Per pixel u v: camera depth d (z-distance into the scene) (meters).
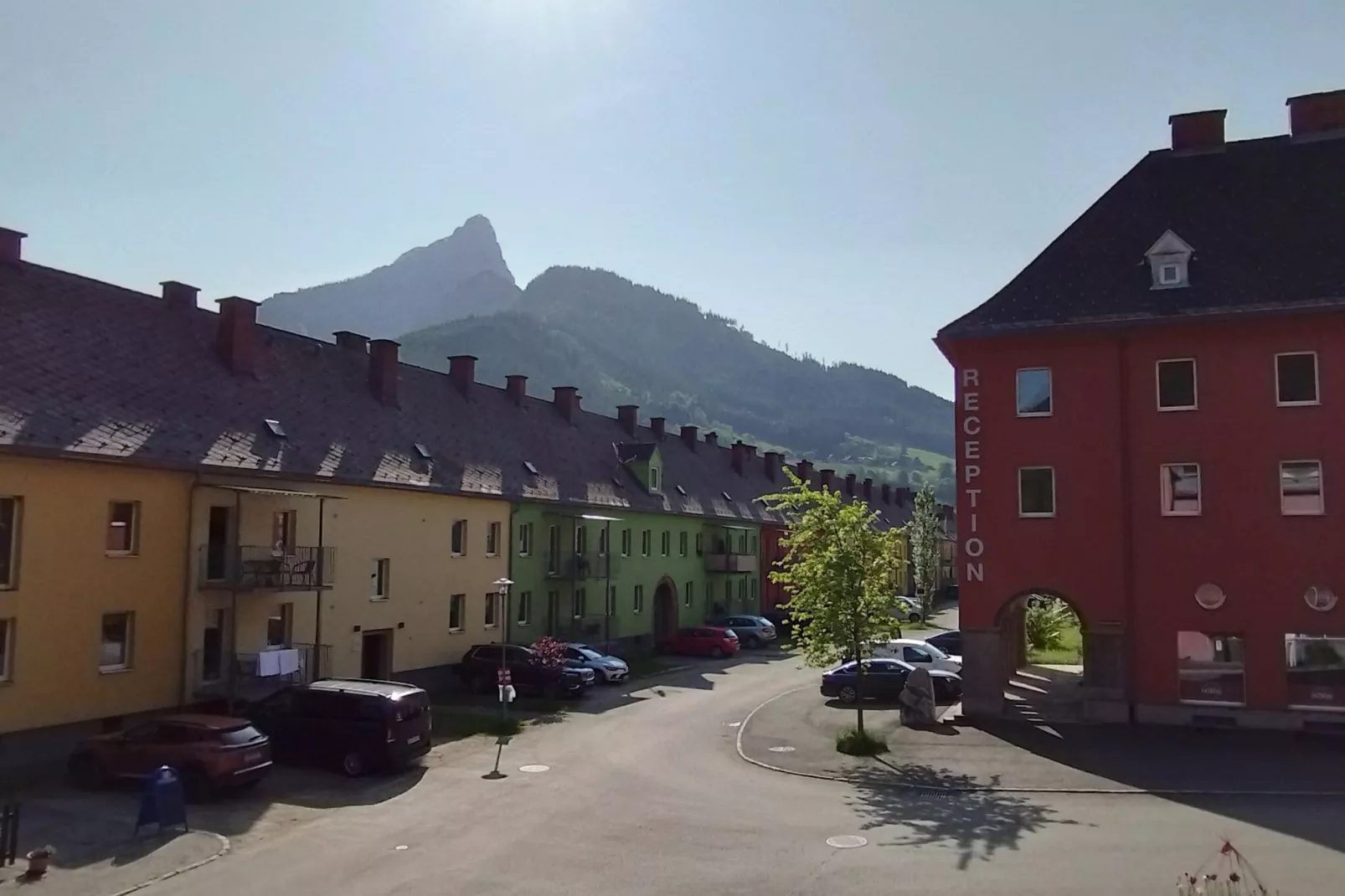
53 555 21.02
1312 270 24.72
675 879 13.48
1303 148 27.41
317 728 20.75
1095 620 25.39
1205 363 25.09
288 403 30.23
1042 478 26.30
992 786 19.08
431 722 25.27
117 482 22.58
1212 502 24.72
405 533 31.97
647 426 59.38
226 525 25.88
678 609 52.09
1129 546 25.27
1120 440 25.61
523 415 45.41
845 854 14.59
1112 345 25.92
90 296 26.27
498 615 36.72
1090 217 28.44
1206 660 24.48
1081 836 15.44
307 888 13.20
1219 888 12.19
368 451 31.61
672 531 52.12
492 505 36.75
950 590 95.44
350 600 29.44
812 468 79.88
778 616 59.69
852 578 22.66
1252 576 24.20
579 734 25.48
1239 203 27.02
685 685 35.66
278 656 24.92
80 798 17.95
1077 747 22.41
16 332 23.09
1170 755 21.33
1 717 19.80
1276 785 18.61
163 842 15.22
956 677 30.48
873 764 21.20
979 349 27.06
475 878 13.58
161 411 25.09
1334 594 23.52
